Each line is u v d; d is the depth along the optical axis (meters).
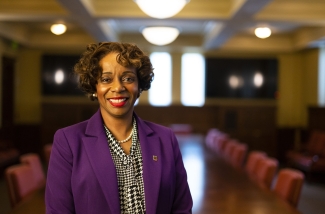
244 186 3.25
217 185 3.28
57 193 1.27
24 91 9.73
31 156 3.77
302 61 9.80
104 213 1.24
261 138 9.65
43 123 9.30
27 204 2.57
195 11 5.71
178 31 6.74
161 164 1.34
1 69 8.31
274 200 2.77
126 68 1.31
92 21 6.05
